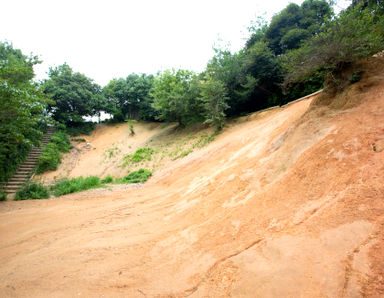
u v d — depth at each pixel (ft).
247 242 8.07
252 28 54.90
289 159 13.01
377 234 5.44
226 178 16.76
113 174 46.91
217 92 41.52
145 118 83.15
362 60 13.82
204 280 6.68
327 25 14.20
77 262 9.11
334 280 4.86
